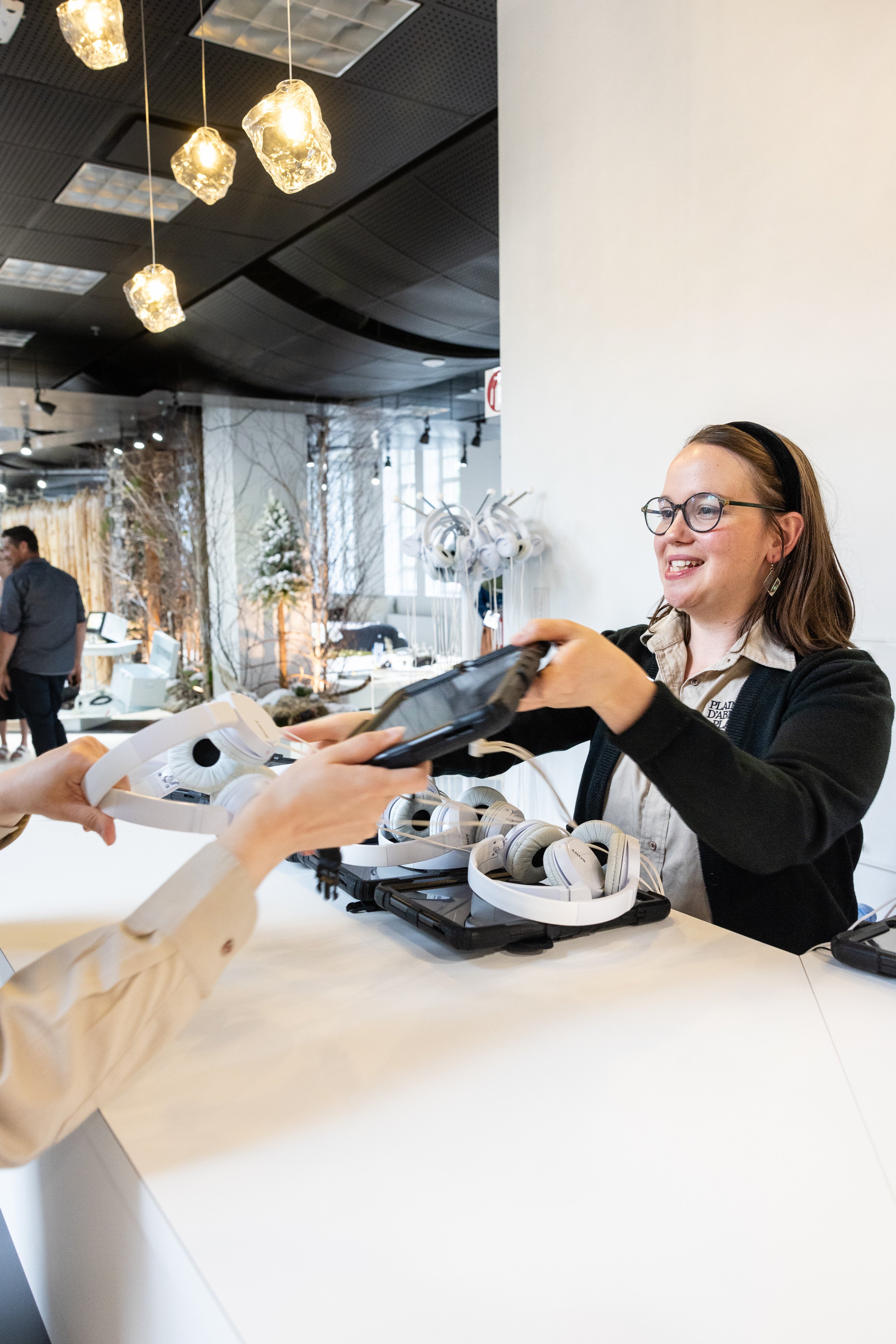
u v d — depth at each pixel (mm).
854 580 1912
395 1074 651
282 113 1675
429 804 1070
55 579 5160
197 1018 744
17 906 1011
